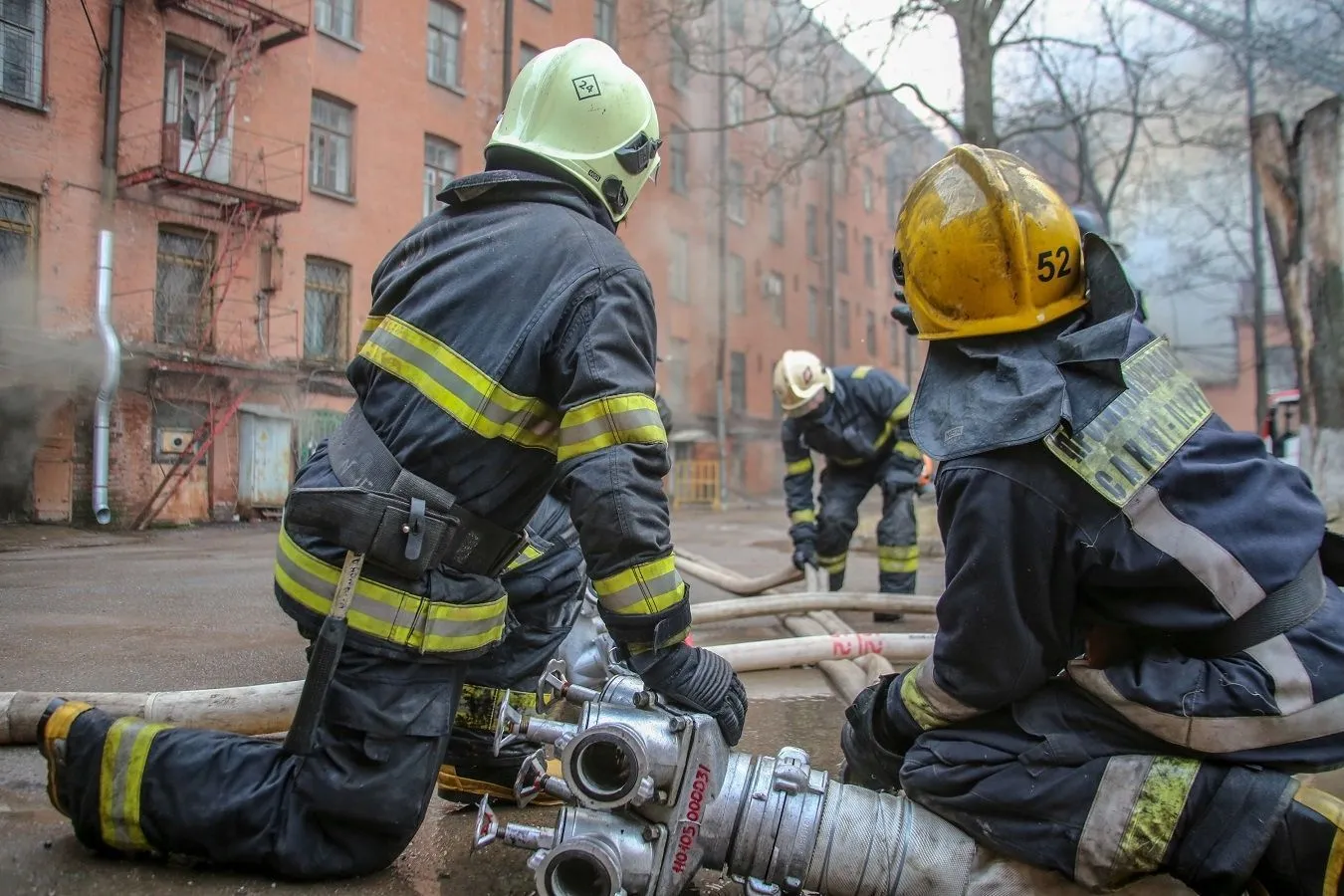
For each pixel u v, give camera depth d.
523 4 18.41
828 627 4.04
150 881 1.51
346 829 1.53
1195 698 1.32
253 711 2.13
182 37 13.27
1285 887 1.33
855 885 1.43
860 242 35.09
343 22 15.61
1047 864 1.38
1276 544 1.35
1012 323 1.46
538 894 1.31
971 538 1.39
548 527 2.05
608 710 1.40
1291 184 6.27
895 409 4.66
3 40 11.65
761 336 28.94
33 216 11.95
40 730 1.56
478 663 1.95
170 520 13.40
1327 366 6.09
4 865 1.54
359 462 1.53
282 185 14.61
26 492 12.07
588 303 1.52
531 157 1.68
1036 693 1.46
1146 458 1.36
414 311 1.57
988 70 12.02
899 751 1.65
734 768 1.49
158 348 12.96
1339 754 1.33
